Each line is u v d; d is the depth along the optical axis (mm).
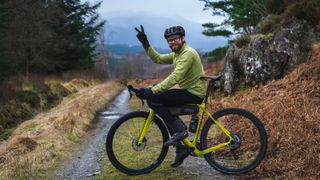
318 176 5191
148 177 5918
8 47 23766
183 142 5668
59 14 30906
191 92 5508
